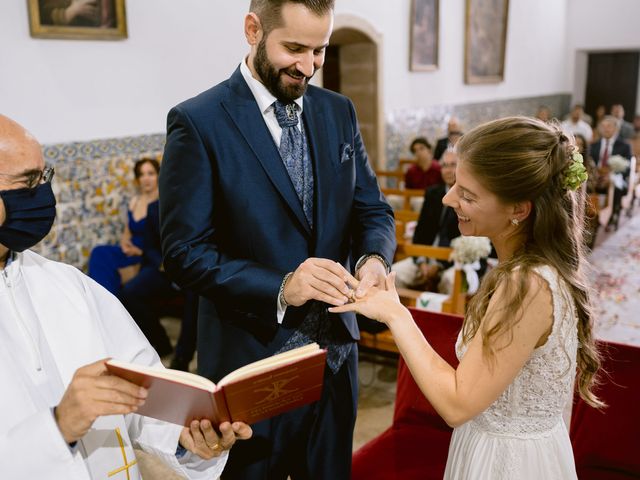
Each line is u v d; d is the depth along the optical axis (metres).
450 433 2.44
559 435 1.63
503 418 1.58
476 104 10.51
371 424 3.57
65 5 4.40
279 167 1.90
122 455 1.50
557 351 1.48
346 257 2.10
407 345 1.51
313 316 1.99
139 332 1.65
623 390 2.17
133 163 5.09
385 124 8.22
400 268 4.46
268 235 1.90
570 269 1.46
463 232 1.55
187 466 1.56
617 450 2.19
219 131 1.85
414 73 8.73
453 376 1.46
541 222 1.43
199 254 1.83
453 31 9.48
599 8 13.38
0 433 1.24
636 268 6.71
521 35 11.75
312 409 2.11
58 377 1.40
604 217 8.02
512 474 1.58
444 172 4.67
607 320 5.25
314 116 2.00
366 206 2.19
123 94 4.93
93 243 4.87
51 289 1.46
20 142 1.25
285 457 2.10
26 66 4.29
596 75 14.71
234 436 1.44
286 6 1.67
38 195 1.28
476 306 1.48
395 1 8.03
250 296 1.81
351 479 2.26
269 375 1.29
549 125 1.47
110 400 1.19
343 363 2.11
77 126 4.65
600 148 8.69
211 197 1.87
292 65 1.76
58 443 1.19
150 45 5.06
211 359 2.04
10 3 4.14
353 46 7.96
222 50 5.66
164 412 1.37
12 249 1.31
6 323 1.33
